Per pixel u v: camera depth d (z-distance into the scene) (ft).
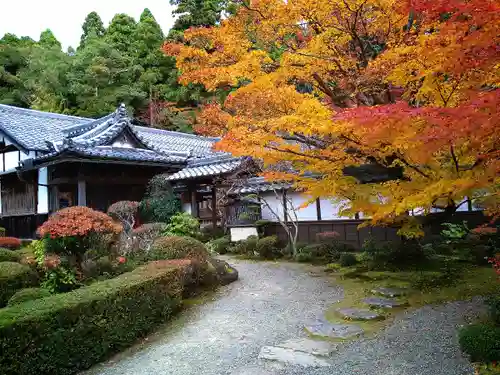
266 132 20.39
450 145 15.35
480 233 35.55
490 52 12.81
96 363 18.70
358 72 22.03
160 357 18.81
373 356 16.83
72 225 24.71
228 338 20.72
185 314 25.67
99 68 104.88
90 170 45.09
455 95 17.16
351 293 27.86
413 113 13.20
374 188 21.26
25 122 57.47
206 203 67.41
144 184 50.65
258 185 52.65
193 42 22.70
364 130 15.42
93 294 19.79
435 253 37.32
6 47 112.57
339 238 46.21
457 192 16.43
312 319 22.75
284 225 45.62
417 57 16.57
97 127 52.03
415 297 25.58
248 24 22.24
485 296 24.08
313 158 21.70
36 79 106.01
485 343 15.06
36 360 16.16
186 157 58.18
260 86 20.54
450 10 12.84
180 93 102.63
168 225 41.73
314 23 21.09
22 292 21.52
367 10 21.24
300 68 22.47
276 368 16.49
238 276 36.50
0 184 55.06
